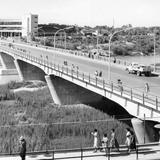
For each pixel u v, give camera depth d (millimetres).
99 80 60875
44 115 72875
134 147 34031
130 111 50250
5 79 140500
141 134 46312
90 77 65062
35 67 126750
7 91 99500
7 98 91625
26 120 69562
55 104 87312
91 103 83938
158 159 32188
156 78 70188
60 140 57531
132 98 49125
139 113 48031
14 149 48688
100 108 80625
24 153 31047
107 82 61156
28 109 78250
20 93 100625
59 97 87750
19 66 128375
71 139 57906
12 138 53344
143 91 50906
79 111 75875
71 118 69938
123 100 52219
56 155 33188
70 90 86938
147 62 177125
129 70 76750
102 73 76250
